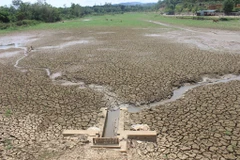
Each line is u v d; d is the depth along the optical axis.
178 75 12.98
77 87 12.02
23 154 6.66
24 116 9.02
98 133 7.47
